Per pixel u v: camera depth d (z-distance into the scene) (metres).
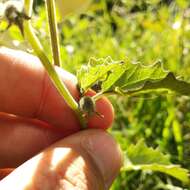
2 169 0.12
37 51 0.08
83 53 0.25
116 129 0.20
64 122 0.12
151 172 0.17
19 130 0.12
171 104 0.19
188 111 0.19
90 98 0.09
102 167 0.10
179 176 0.13
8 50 0.12
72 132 0.12
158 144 0.19
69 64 0.23
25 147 0.12
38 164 0.10
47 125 0.12
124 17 0.26
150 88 0.09
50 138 0.12
